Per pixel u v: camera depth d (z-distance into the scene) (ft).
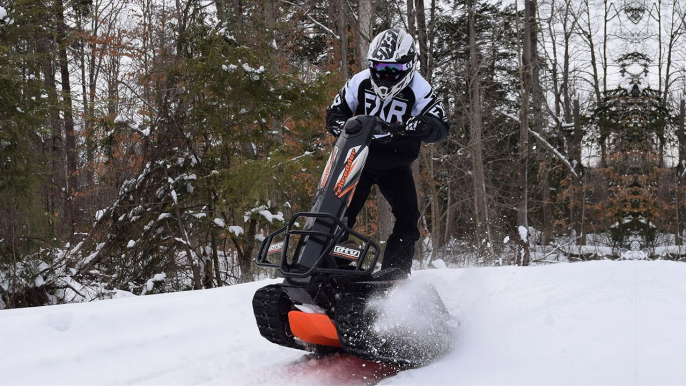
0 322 13.74
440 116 12.54
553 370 9.80
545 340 11.84
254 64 31.53
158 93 33.30
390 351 10.33
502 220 61.31
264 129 32.04
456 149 65.57
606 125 52.37
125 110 35.86
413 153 13.06
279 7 47.52
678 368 9.53
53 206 44.06
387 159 12.96
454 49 66.85
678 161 61.62
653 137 48.78
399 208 13.44
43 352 12.59
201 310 16.34
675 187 49.57
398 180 13.42
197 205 32.07
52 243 28.71
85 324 14.21
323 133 47.96
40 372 11.77
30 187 27.58
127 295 27.58
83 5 59.36
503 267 21.26
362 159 11.40
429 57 59.06
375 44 12.06
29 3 29.99
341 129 12.50
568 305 15.17
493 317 13.99
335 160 11.45
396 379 10.09
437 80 66.03
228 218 33.47
